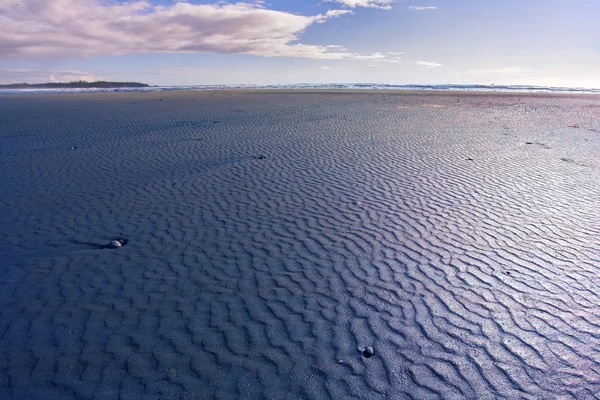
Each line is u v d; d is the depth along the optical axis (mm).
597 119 19703
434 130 15477
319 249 5398
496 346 3514
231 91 57812
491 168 9461
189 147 12406
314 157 10742
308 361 3389
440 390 3059
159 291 4477
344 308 4102
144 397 3045
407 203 7094
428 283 4520
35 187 8469
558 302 4137
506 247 5363
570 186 8047
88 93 56719
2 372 3309
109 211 6996
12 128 17094
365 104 28594
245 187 8211
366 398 3004
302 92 50719
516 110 24250
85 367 3355
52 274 4871
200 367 3342
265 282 4629
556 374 3188
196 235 5941
